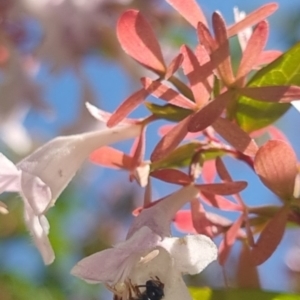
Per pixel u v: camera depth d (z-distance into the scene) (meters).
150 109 0.17
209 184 0.17
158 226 0.16
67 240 0.32
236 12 0.18
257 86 0.17
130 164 0.17
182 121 0.17
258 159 0.16
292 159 0.16
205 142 0.17
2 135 0.28
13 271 0.30
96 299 0.31
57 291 0.31
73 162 0.17
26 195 0.16
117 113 0.17
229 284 0.18
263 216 0.18
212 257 0.16
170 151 0.16
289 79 0.17
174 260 0.16
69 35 0.26
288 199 0.17
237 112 0.18
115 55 0.26
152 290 0.16
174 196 0.17
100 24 0.26
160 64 0.17
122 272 0.16
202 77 0.17
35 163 0.17
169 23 0.27
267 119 0.18
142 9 0.27
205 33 0.17
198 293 0.17
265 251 0.17
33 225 0.16
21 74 0.27
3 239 0.30
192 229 0.18
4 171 0.17
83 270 0.15
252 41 0.17
